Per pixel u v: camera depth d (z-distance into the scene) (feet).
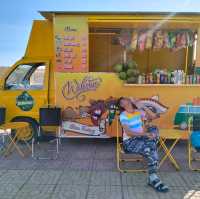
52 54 22.38
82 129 21.17
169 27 22.27
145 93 20.90
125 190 14.07
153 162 14.60
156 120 20.88
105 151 20.44
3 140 22.08
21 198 13.26
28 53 22.62
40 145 21.95
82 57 21.08
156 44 22.48
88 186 14.52
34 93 21.57
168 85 20.70
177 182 14.98
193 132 17.43
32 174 16.08
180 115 20.53
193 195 13.55
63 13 20.66
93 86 20.98
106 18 20.63
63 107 21.15
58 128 21.01
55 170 16.67
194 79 20.89
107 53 25.29
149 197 13.34
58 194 13.65
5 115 21.12
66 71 21.16
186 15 20.42
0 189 14.20
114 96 20.97
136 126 15.97
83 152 20.21
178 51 25.26
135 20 20.57
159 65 25.53
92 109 21.06
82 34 20.94
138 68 25.53
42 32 22.50
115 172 16.37
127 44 22.82
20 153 19.65
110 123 21.01
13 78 22.00
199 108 20.57
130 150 15.35
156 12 20.27
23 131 21.68
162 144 17.37
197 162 18.02
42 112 20.08
